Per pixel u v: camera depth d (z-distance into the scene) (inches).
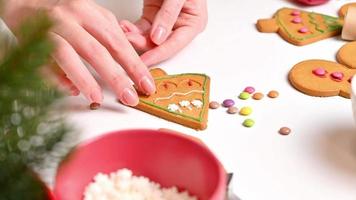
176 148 15.1
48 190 12.6
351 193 18.0
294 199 17.8
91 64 22.0
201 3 26.4
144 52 24.4
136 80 22.0
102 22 22.7
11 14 15.1
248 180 18.4
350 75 23.0
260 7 28.5
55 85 10.8
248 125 20.6
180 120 20.9
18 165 10.6
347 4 28.3
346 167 18.9
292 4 28.7
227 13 28.0
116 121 21.0
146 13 26.4
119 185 14.6
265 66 24.0
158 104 21.5
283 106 21.6
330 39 25.8
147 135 15.2
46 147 10.8
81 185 14.7
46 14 10.2
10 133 10.4
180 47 24.8
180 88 22.4
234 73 23.5
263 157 19.3
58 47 10.9
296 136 20.1
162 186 15.4
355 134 20.2
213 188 14.0
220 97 22.1
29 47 9.6
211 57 24.6
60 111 11.1
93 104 21.5
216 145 19.8
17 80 9.7
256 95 22.1
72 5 22.6
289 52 24.9
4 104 10.0
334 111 21.4
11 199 10.6
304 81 22.6
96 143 14.9
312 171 18.7
